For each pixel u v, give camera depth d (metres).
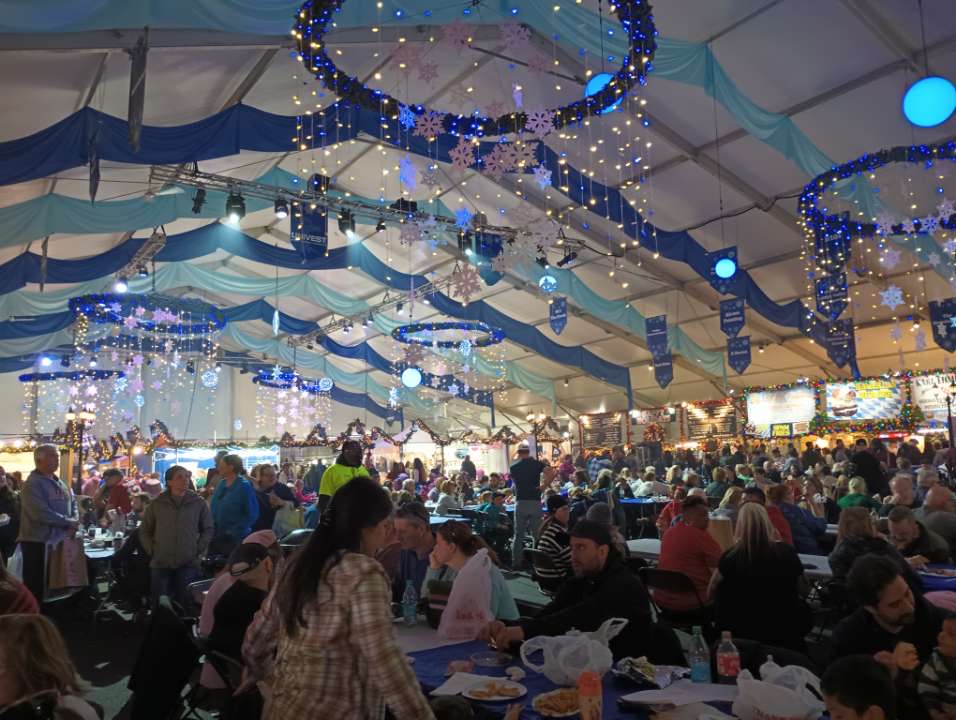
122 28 5.55
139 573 7.16
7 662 1.98
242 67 7.82
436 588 3.79
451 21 6.61
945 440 15.79
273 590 2.37
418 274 17.81
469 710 2.21
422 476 16.31
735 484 10.84
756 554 4.01
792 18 8.45
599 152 11.42
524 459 10.48
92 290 14.97
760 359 18.81
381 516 2.02
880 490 10.08
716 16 8.60
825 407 18.08
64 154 6.52
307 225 11.34
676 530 5.20
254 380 23.41
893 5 8.03
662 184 12.14
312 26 5.07
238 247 13.35
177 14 5.25
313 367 25.83
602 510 6.12
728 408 20.56
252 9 5.50
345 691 1.87
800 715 2.09
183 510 6.26
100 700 4.97
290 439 19.05
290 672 1.91
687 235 12.41
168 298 14.70
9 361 19.12
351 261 14.35
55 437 16.75
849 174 7.95
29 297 14.03
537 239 7.16
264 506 8.26
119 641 6.68
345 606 1.87
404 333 16.45
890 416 16.98
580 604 3.19
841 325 14.08
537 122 5.68
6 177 6.31
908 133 9.55
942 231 10.89
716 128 10.65
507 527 11.50
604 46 6.84
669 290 16.36
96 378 20.52
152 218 10.13
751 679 2.20
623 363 21.42
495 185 12.92
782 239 13.07
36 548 6.41
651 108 10.41
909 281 13.64
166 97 7.79
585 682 2.18
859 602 2.90
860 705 1.93
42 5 4.66
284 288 17.22
